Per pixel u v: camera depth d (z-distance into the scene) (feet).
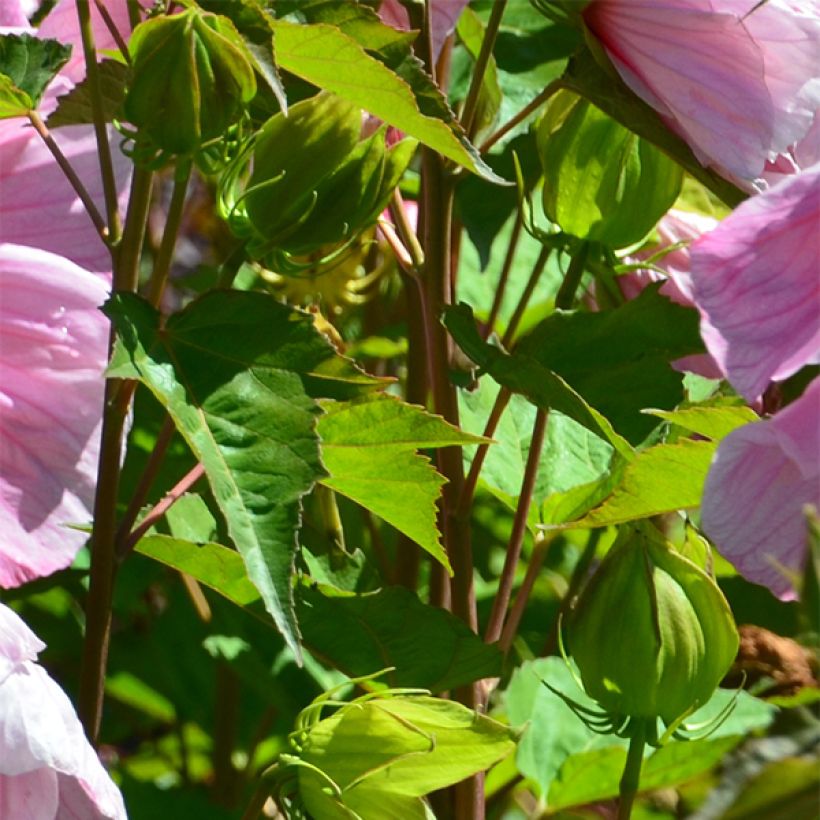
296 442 3.45
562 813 3.92
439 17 3.76
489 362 3.67
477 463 3.79
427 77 3.56
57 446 3.59
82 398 3.59
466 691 3.78
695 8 3.60
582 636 3.64
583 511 3.88
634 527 3.64
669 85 3.62
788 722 3.28
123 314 3.48
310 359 3.48
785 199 3.44
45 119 3.66
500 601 3.83
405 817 3.58
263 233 3.59
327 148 3.58
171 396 3.46
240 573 3.73
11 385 3.59
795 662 3.80
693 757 3.84
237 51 3.45
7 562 3.58
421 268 3.80
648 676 3.62
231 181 3.59
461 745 3.56
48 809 3.48
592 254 3.80
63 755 3.43
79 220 3.67
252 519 3.42
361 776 3.56
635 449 3.78
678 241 3.92
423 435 3.59
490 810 3.97
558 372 3.80
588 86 3.69
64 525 3.59
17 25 3.68
